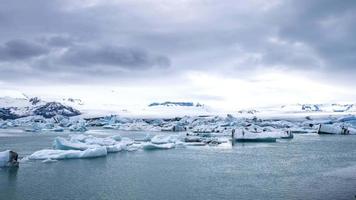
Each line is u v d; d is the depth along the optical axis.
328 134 97.00
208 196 27.77
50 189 29.78
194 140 70.50
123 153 51.66
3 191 29.09
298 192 28.80
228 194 28.33
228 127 107.75
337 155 50.44
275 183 32.03
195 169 38.81
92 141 56.00
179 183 32.06
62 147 49.69
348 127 100.38
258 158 47.25
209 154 51.16
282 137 80.25
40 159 43.94
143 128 127.94
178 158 46.91
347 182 32.31
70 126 122.31
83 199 26.97
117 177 34.50
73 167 39.38
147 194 28.34
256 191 29.17
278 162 43.84
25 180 32.81
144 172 37.06
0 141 70.25
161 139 64.56
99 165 40.84
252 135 72.44
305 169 38.97
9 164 38.47
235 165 41.56
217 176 35.09
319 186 30.78
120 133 106.62
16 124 156.12
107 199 26.98
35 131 111.06
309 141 73.38
